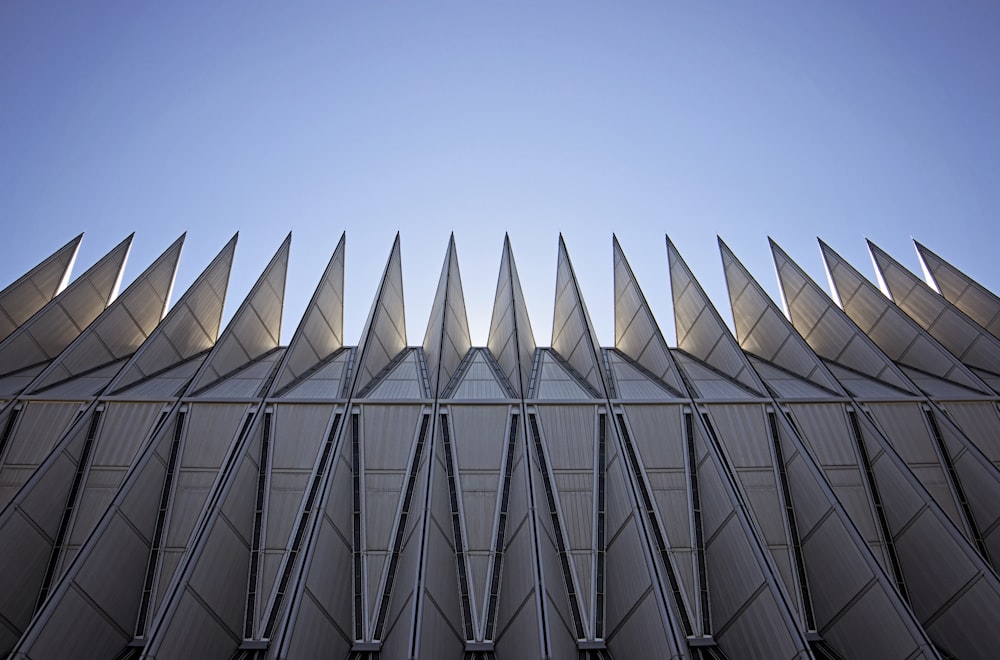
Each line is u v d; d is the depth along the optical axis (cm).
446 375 1880
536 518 1437
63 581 1198
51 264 2219
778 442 1648
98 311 2148
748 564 1313
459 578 1448
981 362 2014
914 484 1455
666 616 1203
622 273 2272
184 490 1534
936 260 2388
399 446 1627
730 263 2309
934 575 1358
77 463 1549
